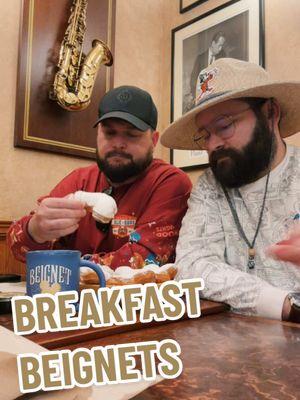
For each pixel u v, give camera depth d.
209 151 0.98
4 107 1.66
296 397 0.33
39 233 0.92
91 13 1.94
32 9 1.72
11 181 1.66
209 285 0.77
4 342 0.44
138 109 1.21
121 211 1.20
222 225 0.99
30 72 1.70
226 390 0.35
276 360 0.43
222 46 1.93
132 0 2.19
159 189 1.20
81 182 1.35
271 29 1.73
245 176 0.95
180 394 0.34
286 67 1.66
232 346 0.48
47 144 1.74
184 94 2.13
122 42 2.12
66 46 1.76
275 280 0.89
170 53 2.25
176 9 2.25
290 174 0.95
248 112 0.93
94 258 1.04
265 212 0.94
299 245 0.53
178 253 0.91
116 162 1.20
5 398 0.31
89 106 1.89
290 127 1.11
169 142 1.18
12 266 1.61
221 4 1.98
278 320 0.65
